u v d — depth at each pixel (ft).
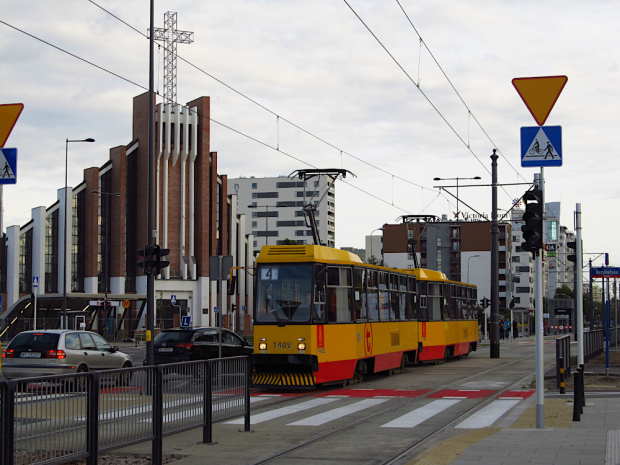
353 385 75.25
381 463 34.22
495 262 126.62
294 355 66.08
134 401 31.32
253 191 540.11
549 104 44.34
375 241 548.72
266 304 67.97
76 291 254.68
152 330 72.08
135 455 36.50
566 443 37.14
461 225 434.71
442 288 114.42
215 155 272.72
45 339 70.28
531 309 414.82
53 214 254.88
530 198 44.65
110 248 260.21
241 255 291.38
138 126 265.95
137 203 264.52
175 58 273.54
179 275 264.52
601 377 79.15
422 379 82.58
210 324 266.98
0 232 67.67
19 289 245.86
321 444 39.88
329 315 69.05
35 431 25.34
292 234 531.09
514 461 32.14
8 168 39.09
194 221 270.05
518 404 57.77
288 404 58.59
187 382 36.55
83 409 27.91
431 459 32.94
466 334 127.75
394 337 87.97
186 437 42.24
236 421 48.83
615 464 31.40
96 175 256.32
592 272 84.33
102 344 75.97
